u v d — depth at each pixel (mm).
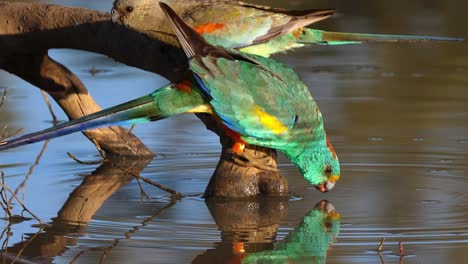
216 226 10492
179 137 14648
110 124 10312
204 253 9547
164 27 11680
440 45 19266
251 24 11430
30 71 13367
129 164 13344
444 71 17703
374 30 18391
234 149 11188
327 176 11180
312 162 11055
